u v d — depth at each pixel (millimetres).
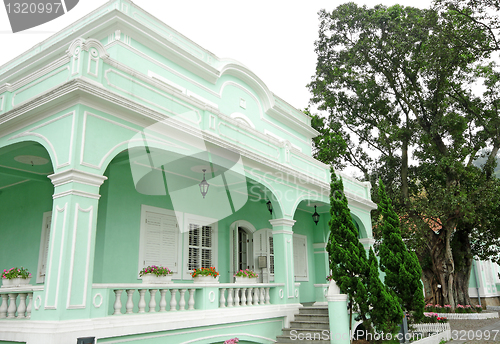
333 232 8648
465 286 19219
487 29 16062
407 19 18188
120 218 8344
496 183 17156
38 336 5059
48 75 6781
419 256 19500
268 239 12500
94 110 6160
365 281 8273
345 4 19516
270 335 9203
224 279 10820
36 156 7918
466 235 19469
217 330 7871
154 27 10852
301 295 13734
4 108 7273
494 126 17344
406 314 9234
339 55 20578
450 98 18922
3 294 6301
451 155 18016
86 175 5773
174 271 9328
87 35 10227
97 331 5543
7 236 9938
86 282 5527
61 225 5504
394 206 20156
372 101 20203
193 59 11164
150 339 6492
